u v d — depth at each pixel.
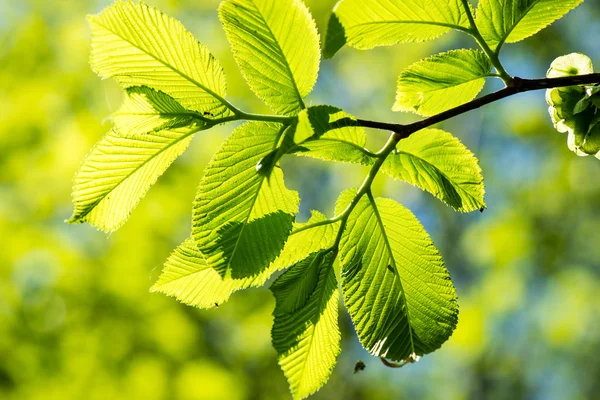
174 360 6.87
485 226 8.19
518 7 1.57
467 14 1.55
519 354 9.48
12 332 6.36
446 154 1.59
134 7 1.30
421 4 1.50
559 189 8.12
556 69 1.82
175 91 1.38
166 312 6.81
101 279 6.58
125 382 6.60
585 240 8.36
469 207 1.66
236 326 7.41
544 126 8.30
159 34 1.32
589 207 8.17
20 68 7.73
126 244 6.69
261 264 1.41
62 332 6.51
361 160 1.50
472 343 7.99
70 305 6.54
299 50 1.41
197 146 7.49
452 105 1.71
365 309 1.56
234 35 1.39
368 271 1.57
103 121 1.35
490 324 8.63
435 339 1.57
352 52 9.53
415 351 1.57
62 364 6.49
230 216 1.39
